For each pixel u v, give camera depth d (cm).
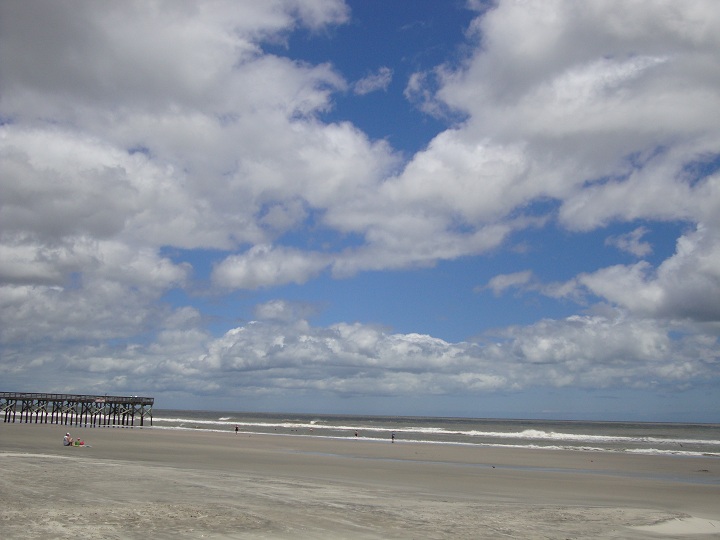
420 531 1553
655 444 8200
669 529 1753
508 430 13700
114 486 2116
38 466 2638
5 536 1288
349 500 2062
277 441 6438
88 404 9162
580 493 2805
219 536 1386
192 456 4025
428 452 5381
